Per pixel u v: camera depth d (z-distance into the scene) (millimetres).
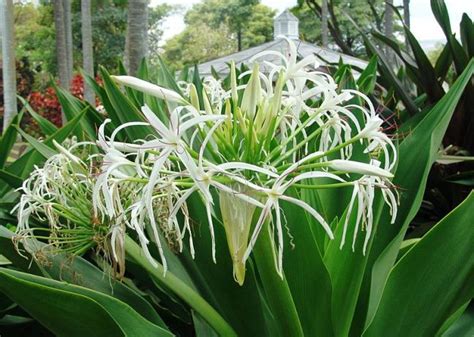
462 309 730
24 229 690
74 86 6906
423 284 623
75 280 728
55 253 701
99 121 1149
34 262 715
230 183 531
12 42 5953
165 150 511
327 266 684
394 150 594
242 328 691
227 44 20203
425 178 684
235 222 542
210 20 20859
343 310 676
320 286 644
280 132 688
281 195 519
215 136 550
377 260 683
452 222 600
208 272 697
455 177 1268
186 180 545
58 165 704
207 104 570
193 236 699
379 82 1641
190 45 20094
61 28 7637
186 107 533
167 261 743
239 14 20172
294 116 608
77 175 676
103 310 545
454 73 1516
